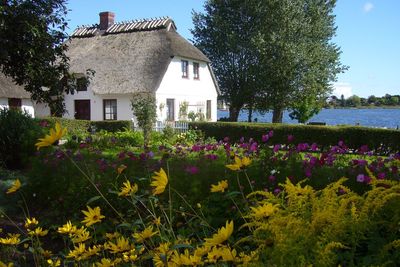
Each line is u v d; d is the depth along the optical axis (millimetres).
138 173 4824
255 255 1835
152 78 25281
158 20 29297
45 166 5574
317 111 36812
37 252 3246
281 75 30906
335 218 1866
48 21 9727
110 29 30469
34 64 9828
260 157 5125
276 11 30922
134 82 25406
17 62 9797
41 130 9555
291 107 34312
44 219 4816
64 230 2670
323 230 1848
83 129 21047
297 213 2051
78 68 27141
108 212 4762
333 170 4660
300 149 5867
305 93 32281
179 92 27469
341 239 1889
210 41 33719
